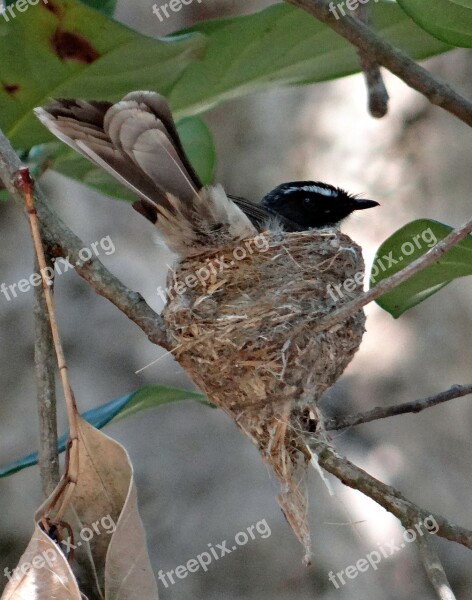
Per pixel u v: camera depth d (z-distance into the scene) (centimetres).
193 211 739
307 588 1261
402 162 1427
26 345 1312
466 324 1370
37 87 726
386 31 788
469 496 1318
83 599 553
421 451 1351
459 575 1300
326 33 755
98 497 568
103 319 1351
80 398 1292
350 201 1084
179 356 716
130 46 691
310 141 1462
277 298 742
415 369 1370
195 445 1341
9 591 530
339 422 694
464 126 1420
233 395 693
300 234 793
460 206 1387
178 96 816
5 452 1273
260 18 731
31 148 873
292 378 690
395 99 1453
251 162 1473
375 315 1403
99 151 661
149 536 1285
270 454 670
